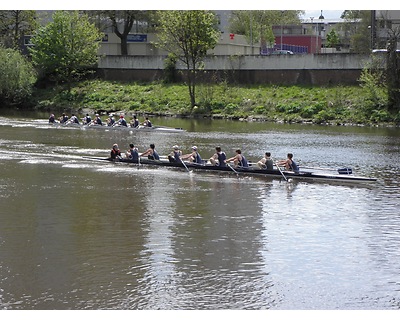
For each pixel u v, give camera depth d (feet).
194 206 98.84
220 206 98.89
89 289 66.39
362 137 178.81
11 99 271.69
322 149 155.94
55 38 274.16
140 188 110.93
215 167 125.08
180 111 244.01
